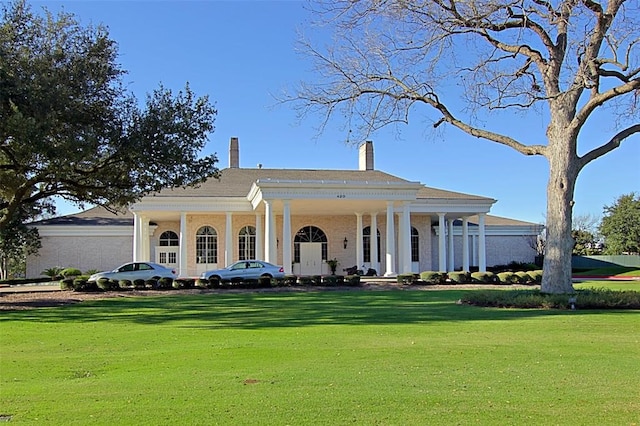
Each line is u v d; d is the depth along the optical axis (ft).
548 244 64.64
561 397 23.47
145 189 78.64
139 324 50.42
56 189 77.97
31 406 22.61
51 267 137.90
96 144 66.13
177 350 35.81
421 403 22.57
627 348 35.12
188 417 20.88
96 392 24.89
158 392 24.70
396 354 33.27
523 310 57.77
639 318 50.16
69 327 48.80
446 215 141.79
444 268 132.87
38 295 87.45
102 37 72.18
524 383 25.95
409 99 69.56
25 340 41.27
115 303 73.41
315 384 25.86
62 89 64.34
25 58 64.23
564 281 63.36
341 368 29.43
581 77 57.52
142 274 103.50
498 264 168.66
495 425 19.79
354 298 77.36
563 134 63.57
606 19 58.03
